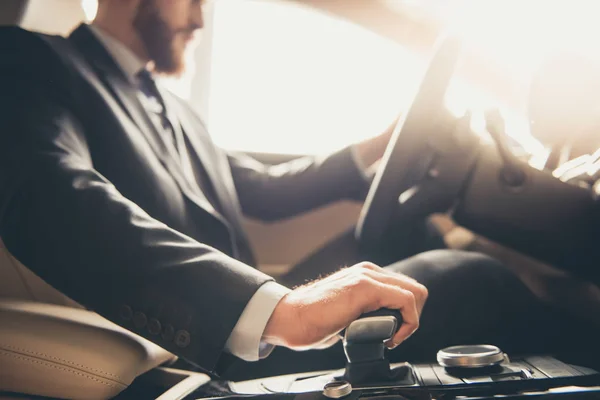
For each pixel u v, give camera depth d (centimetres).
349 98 185
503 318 78
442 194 99
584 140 109
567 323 87
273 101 196
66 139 76
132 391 74
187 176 116
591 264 96
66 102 87
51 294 86
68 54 94
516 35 128
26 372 66
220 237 101
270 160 175
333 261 119
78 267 63
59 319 72
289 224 160
